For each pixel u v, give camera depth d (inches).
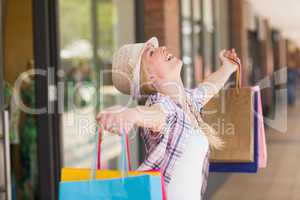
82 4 267.0
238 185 395.5
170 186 103.3
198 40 386.6
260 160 129.8
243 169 128.2
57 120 213.0
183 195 103.2
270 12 841.5
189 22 353.7
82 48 266.7
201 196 111.8
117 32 287.9
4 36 204.2
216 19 460.1
